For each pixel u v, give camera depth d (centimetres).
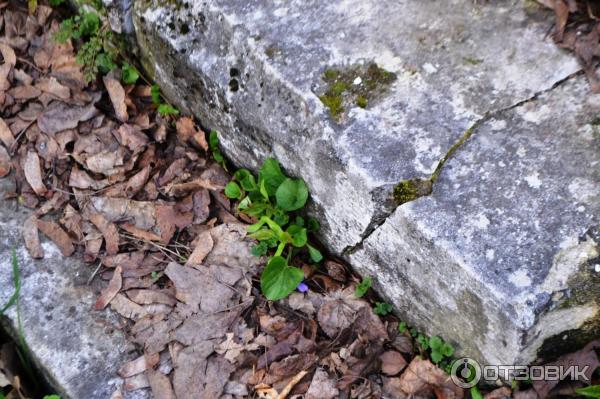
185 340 58
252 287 61
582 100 54
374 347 58
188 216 65
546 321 49
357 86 57
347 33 60
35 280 62
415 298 57
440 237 51
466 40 58
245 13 62
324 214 61
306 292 61
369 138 55
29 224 65
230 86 63
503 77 56
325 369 57
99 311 61
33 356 59
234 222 65
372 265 60
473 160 53
